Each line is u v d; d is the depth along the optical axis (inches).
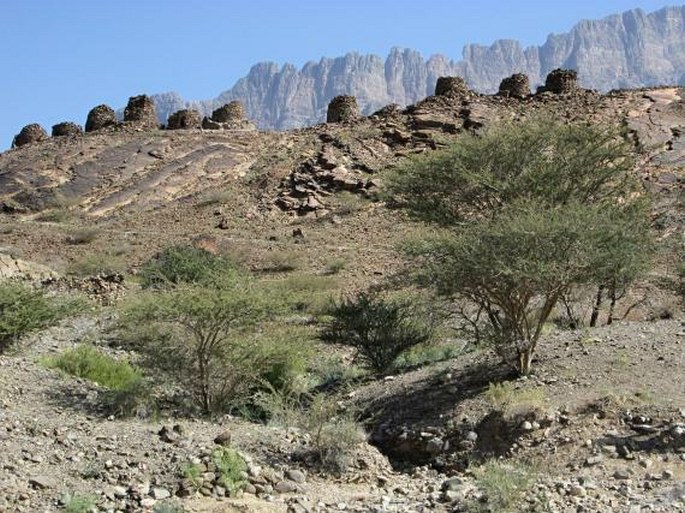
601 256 524.1
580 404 461.1
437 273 536.4
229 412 526.6
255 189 1665.8
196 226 1530.5
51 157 1860.2
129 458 375.6
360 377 643.5
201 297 514.9
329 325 736.3
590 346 564.4
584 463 407.8
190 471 358.6
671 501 347.3
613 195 746.2
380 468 423.5
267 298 542.9
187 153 1847.9
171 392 540.1
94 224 1594.5
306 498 363.9
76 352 603.5
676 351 539.5
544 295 565.3
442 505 353.4
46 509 320.2
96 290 999.0
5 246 1440.7
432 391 536.1
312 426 432.5
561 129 745.0
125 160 1822.1
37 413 450.0
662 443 415.2
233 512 334.3
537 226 515.8
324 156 1684.3
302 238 1413.6
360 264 1249.4
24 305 659.4
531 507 340.5
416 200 771.4
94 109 2172.7
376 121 1861.5
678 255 791.7
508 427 449.4
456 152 737.6
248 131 1998.0
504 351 540.7
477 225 552.4
